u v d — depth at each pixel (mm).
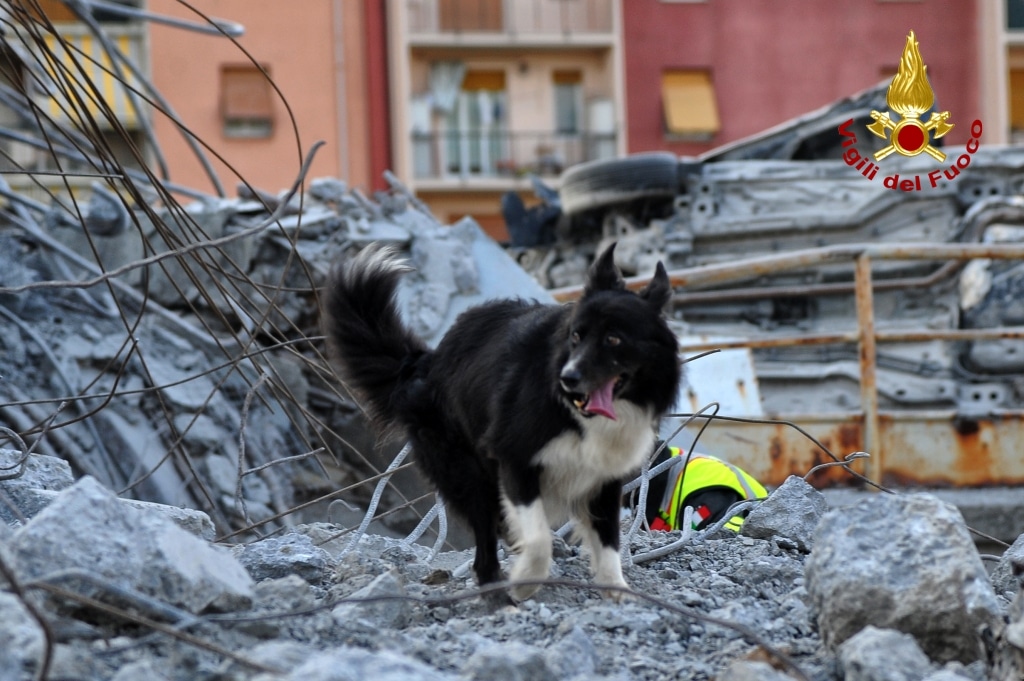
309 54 28766
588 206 11617
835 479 9289
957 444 9336
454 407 4980
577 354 4523
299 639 3758
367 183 29359
